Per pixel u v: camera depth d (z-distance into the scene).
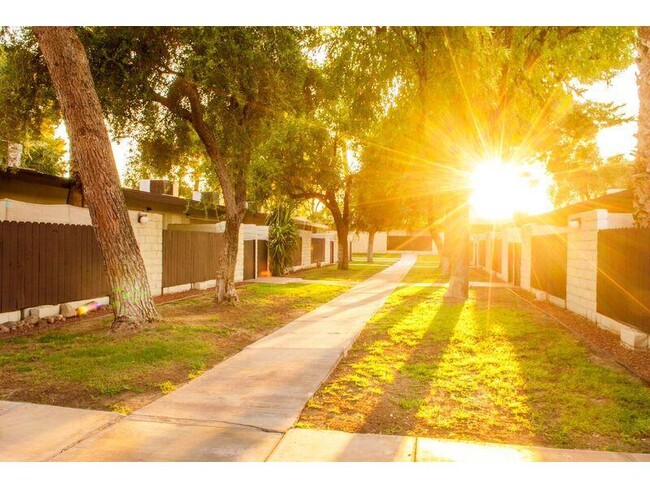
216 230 18.61
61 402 5.11
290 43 10.74
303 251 29.41
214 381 5.93
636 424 4.52
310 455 3.89
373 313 11.75
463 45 9.66
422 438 4.25
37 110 11.22
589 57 13.07
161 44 10.42
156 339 7.59
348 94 11.17
